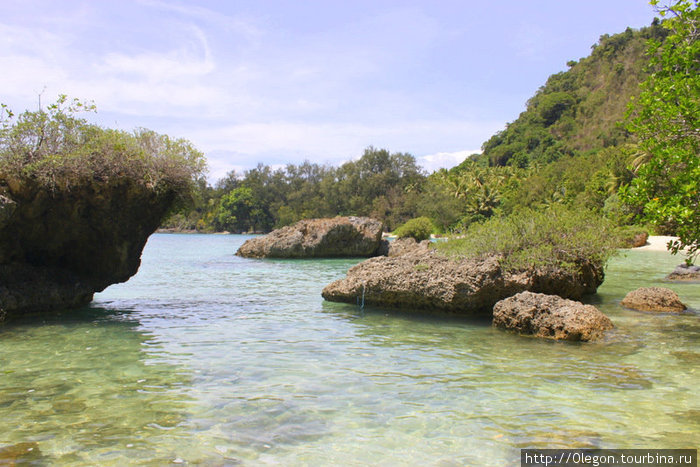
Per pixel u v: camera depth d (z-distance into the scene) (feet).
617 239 37.04
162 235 279.49
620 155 164.45
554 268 32.71
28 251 33.24
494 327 28.50
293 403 15.67
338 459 11.90
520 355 21.79
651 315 30.86
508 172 294.05
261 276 60.29
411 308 34.19
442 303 32.45
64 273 34.58
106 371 19.13
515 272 31.86
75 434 13.23
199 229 340.39
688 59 25.89
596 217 38.52
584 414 14.67
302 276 60.39
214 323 29.37
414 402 15.79
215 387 17.25
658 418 14.32
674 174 26.37
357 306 36.22
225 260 88.74
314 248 96.73
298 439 13.03
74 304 34.58
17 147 29.22
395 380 18.11
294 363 20.42
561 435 13.20
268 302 38.22
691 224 25.07
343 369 19.54
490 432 13.46
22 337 25.29
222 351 22.44
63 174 30.71
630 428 13.64
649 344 23.52
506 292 31.48
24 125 29.45
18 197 29.76
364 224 103.81
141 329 27.48
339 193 282.97
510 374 18.83
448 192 236.43
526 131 399.85
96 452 12.17
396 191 270.05
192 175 36.65
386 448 12.50
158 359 20.98
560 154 333.62
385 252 104.99
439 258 35.32
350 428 13.76
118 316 31.73
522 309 26.86
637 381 17.83
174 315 32.19
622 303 34.91
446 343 24.26
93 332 26.61
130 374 18.75
